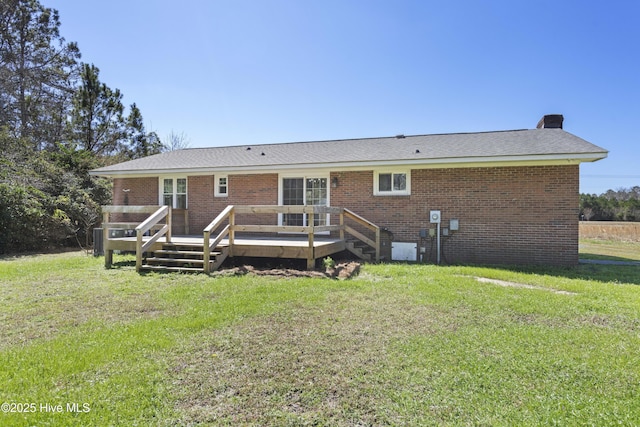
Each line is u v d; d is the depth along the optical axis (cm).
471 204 1038
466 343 386
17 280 699
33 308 514
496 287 642
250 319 459
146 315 485
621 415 257
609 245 1819
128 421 248
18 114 2233
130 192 1419
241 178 1273
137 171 1329
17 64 2247
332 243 908
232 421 252
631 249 1599
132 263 900
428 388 295
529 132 1206
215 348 371
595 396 284
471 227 1037
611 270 887
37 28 2300
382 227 1116
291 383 303
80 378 307
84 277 726
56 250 1334
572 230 955
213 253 816
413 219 1088
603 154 875
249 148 1530
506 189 1007
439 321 459
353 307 514
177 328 425
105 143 2244
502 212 1011
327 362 341
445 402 274
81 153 1830
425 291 607
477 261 1027
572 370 326
